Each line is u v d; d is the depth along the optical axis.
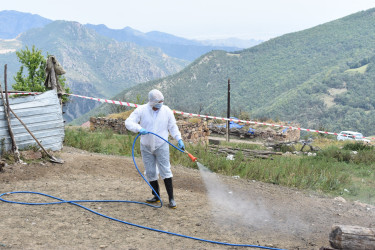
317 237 4.68
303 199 7.09
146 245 3.88
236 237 4.43
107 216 4.72
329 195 8.09
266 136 32.75
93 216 4.73
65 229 4.16
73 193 5.77
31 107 7.92
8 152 7.35
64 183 6.35
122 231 4.27
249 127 34.56
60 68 10.00
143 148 5.28
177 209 5.38
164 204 5.57
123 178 7.18
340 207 6.63
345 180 9.97
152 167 5.34
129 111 22.09
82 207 5.03
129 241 3.96
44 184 6.16
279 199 6.85
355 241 3.63
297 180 8.92
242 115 40.78
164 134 5.21
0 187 5.79
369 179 11.02
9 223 4.20
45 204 5.07
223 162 10.22
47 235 3.93
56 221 4.41
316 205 6.61
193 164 10.05
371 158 14.71
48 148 8.23
